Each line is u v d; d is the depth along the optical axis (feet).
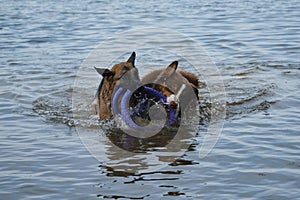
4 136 24.36
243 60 39.27
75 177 19.77
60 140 23.98
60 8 66.59
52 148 22.86
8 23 56.49
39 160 21.44
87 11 63.52
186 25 53.21
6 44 46.26
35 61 39.91
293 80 33.27
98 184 19.13
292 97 29.50
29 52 43.06
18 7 67.97
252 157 21.27
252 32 49.62
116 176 19.83
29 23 56.29
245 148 22.31
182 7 65.46
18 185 19.07
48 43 46.39
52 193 18.44
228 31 50.14
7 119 26.94
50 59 40.50
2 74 35.99
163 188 18.70
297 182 18.90
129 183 19.19
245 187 18.63
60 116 27.63
